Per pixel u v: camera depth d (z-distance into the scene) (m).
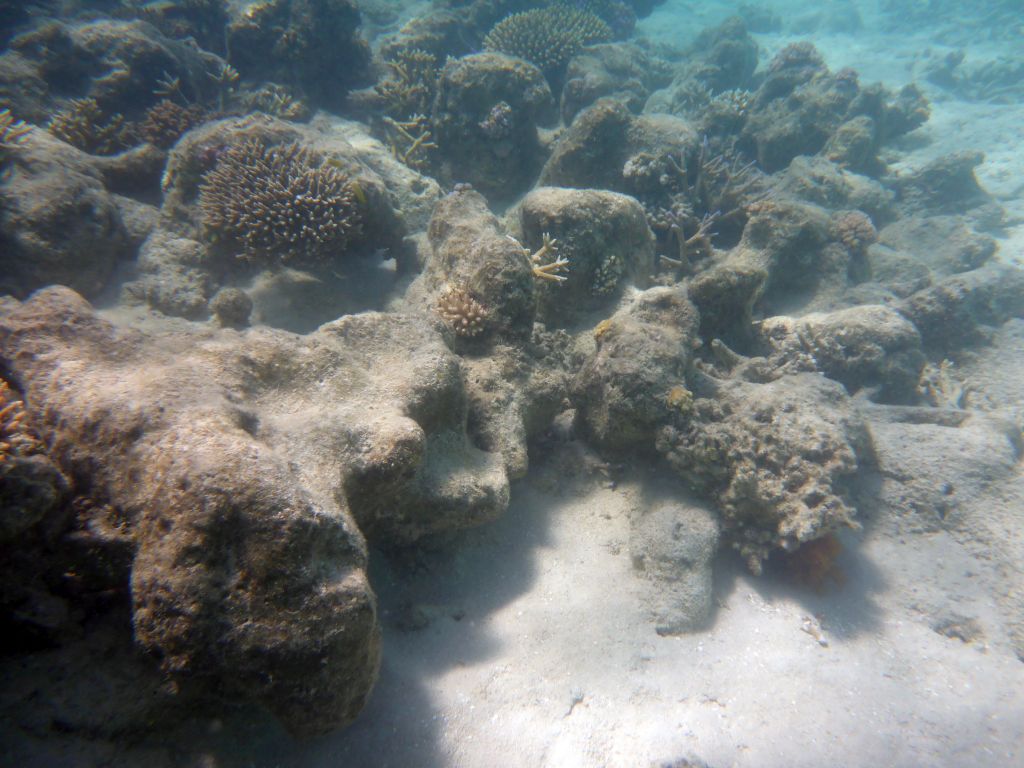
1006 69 2.89
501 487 0.73
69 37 1.64
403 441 0.60
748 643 0.71
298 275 1.17
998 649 0.74
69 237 1.05
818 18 4.29
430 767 0.55
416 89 1.82
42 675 0.50
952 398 1.10
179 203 1.18
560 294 1.06
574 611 0.71
